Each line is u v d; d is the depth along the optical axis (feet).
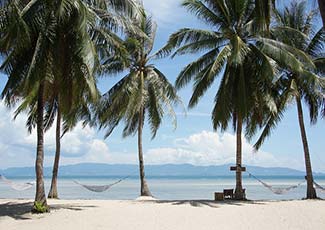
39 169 57.11
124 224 48.52
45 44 53.06
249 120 78.84
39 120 57.21
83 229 45.44
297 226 47.80
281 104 78.79
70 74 55.88
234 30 74.54
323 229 46.14
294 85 76.13
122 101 85.51
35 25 52.65
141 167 89.45
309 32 82.53
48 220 50.88
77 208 62.23
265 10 36.63
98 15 57.67
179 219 52.06
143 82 85.10
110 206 65.05
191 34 73.61
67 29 54.49
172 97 87.10
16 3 48.01
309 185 81.71
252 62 71.72
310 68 77.10
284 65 75.10
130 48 84.74
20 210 59.41
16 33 49.34
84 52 51.62
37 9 52.16
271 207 63.21
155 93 87.15
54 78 55.57
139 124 90.07
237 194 75.87
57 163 86.63
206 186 214.28
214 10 74.64
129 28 58.75
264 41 70.79
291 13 83.87
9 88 56.24
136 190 165.78
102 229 45.50
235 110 75.51
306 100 82.94
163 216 54.34
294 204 67.41
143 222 49.85
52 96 61.62
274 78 66.33
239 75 71.67
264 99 71.77
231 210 59.88
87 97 63.67
